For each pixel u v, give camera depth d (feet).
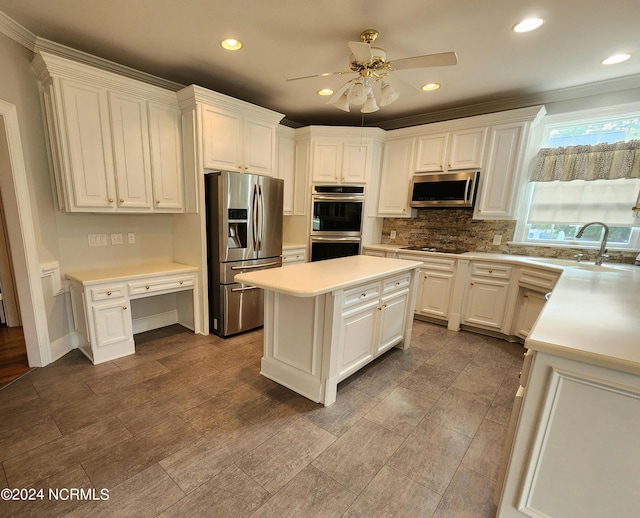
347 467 5.05
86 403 6.48
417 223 13.66
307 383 6.86
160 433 5.68
